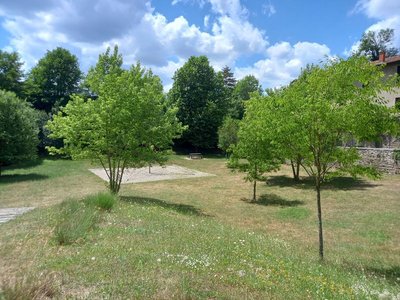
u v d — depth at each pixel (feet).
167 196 65.72
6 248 21.79
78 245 22.71
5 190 71.36
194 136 170.81
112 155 54.24
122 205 42.19
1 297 12.92
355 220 44.42
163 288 15.17
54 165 123.54
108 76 52.26
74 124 51.19
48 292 14.17
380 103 26.71
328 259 28.91
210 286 16.08
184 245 24.47
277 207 55.11
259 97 60.64
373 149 81.71
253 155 61.67
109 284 15.49
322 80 27.25
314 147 28.37
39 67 178.09
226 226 39.86
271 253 26.02
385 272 26.76
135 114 51.42
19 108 95.55
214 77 176.65
